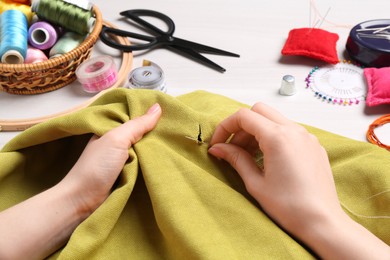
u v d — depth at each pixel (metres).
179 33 0.66
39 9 0.60
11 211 0.37
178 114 0.43
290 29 0.66
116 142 0.39
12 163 0.42
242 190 0.41
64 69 0.57
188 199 0.38
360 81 0.57
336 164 0.42
